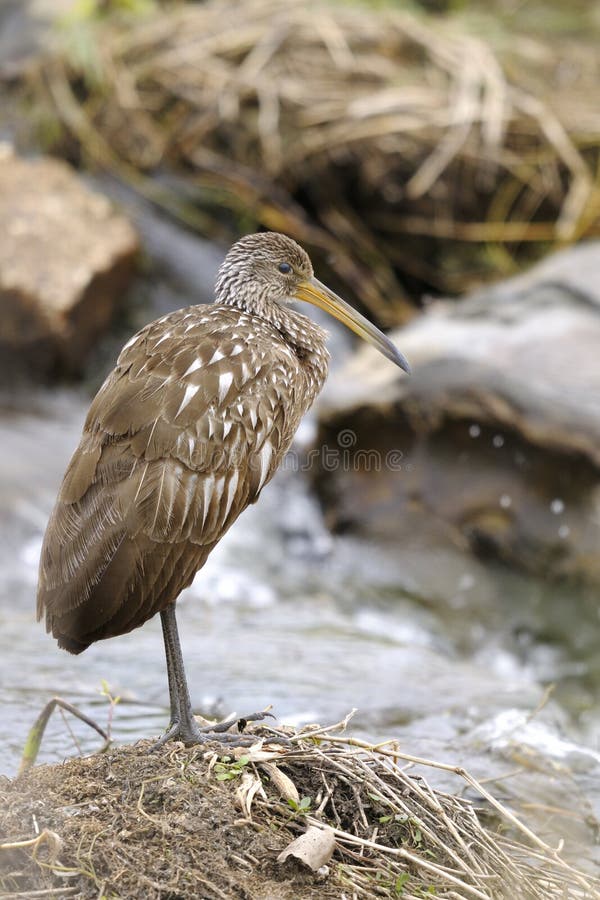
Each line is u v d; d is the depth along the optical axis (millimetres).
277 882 6184
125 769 6828
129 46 20047
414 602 13727
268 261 8516
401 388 14516
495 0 22938
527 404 13758
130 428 6914
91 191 18766
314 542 14680
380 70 19797
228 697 9727
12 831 6375
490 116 19125
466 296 17484
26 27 20594
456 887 6371
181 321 7570
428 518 14406
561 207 19188
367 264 19125
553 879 6754
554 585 13602
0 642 10844
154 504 6785
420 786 7023
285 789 6660
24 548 12969
